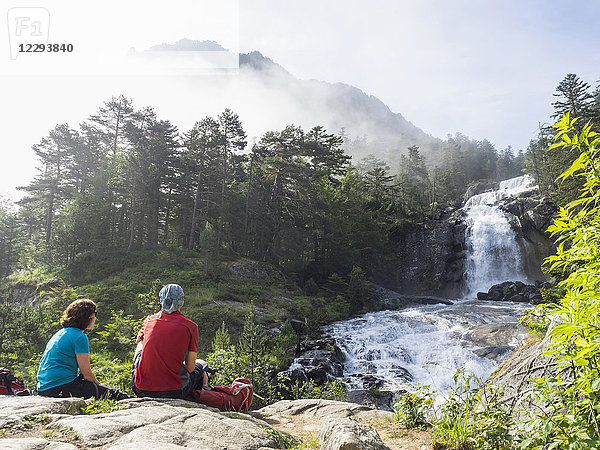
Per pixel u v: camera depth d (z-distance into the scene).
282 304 30.50
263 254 45.88
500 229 51.00
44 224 67.31
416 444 4.12
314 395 14.03
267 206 47.62
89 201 42.00
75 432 2.70
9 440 2.37
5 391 4.43
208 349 21.91
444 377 17.67
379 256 53.62
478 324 24.11
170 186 48.97
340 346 22.53
